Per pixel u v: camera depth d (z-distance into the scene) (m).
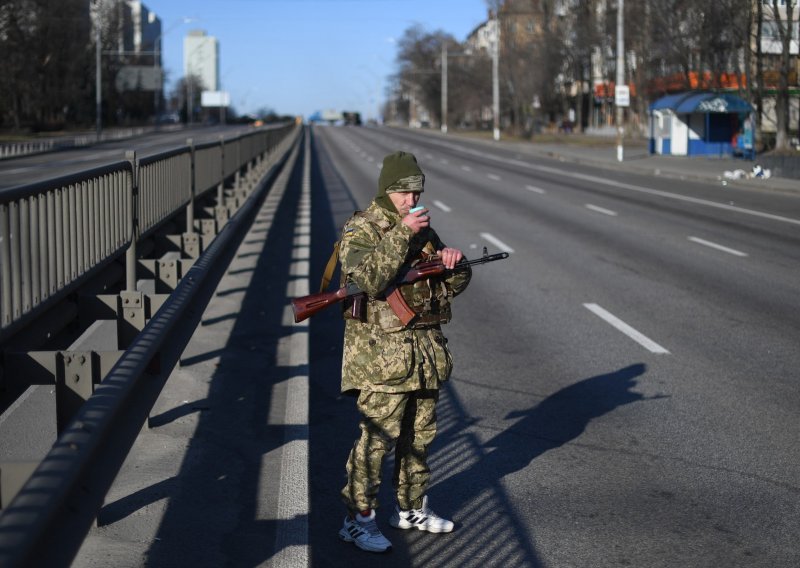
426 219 4.19
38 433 5.29
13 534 2.43
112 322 7.51
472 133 100.88
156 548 4.37
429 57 132.25
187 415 6.48
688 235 18.17
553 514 5.12
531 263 14.79
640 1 50.97
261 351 8.40
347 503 4.62
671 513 5.13
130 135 82.56
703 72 49.03
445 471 5.80
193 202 11.69
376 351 4.37
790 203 24.59
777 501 5.31
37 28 81.69
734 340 9.45
